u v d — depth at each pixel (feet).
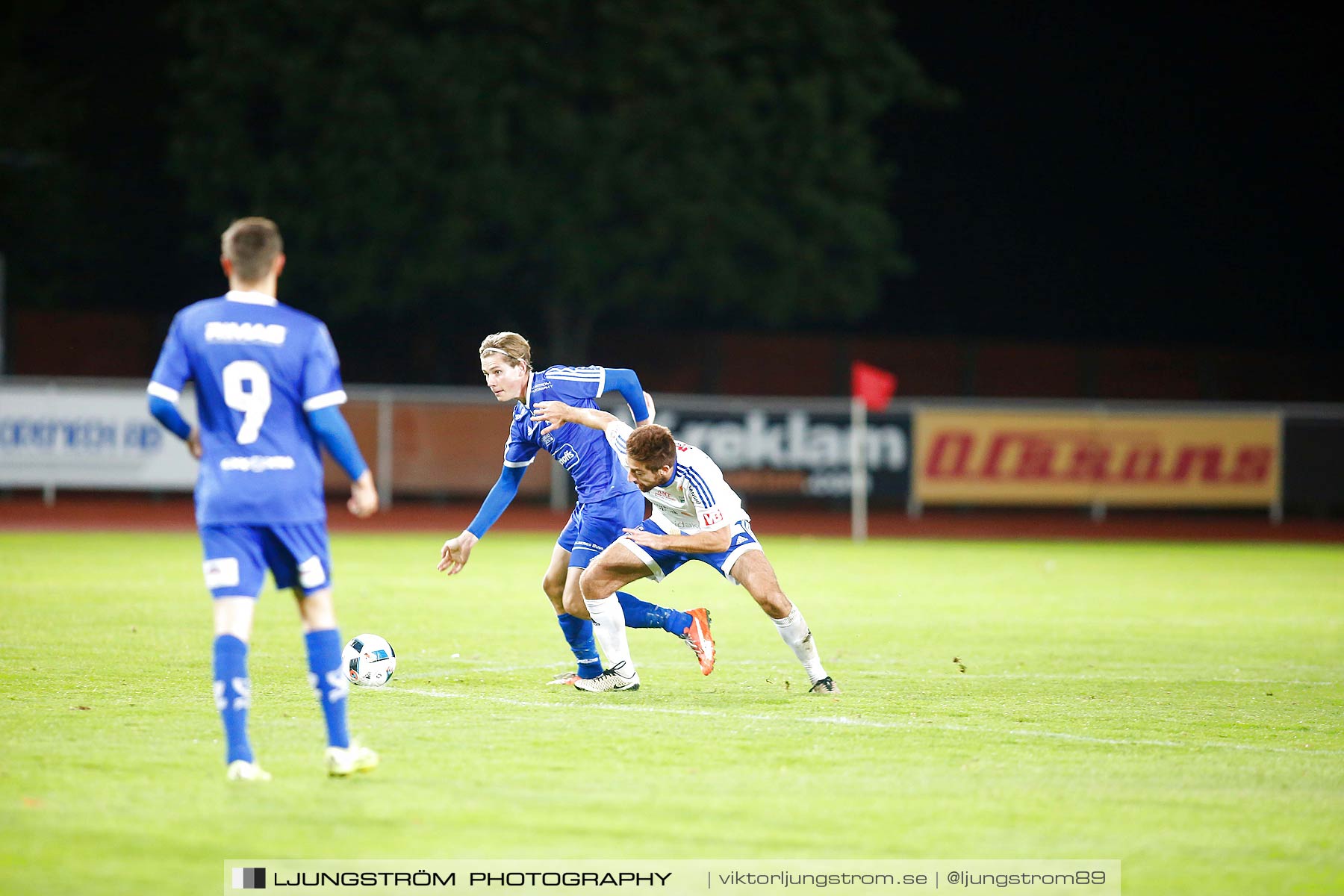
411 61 376.48
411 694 92.89
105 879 52.31
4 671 100.07
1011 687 100.63
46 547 220.43
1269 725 86.43
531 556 218.59
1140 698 96.32
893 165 463.42
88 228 422.00
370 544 243.81
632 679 96.12
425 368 402.11
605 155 383.86
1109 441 319.27
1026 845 58.65
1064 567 217.77
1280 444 324.19
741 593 166.40
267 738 76.69
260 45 381.40
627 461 89.92
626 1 379.76
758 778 68.95
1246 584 191.11
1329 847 58.90
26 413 287.07
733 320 455.63
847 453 311.88
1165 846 58.90
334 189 383.65
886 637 130.11
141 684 94.53
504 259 390.42
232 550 65.41
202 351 65.26
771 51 407.85
